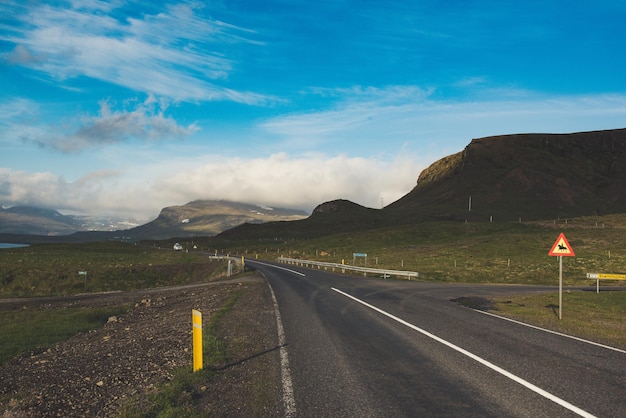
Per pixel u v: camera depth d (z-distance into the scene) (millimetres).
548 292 25375
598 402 6301
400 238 94312
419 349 9711
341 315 14922
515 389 6895
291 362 8594
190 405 6258
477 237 80812
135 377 8109
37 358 12523
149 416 5957
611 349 10062
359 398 6477
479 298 21656
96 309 28734
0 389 8555
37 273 60406
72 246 126188
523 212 188000
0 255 83625
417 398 6477
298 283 28922
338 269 46531
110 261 76188
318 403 6281
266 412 5941
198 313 8016
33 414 6531
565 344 10531
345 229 173375
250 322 13641
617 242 63438
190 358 9156
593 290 28172
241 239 180500
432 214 181250
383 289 25266
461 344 10273
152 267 66812
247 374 7801
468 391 6789
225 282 34406
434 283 31766
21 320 26906
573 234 73000
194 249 129625
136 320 19703
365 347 9914
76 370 9422
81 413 6449
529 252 60562
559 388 6941
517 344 10398
